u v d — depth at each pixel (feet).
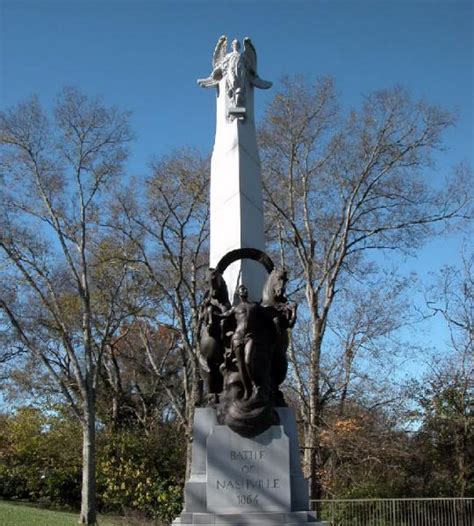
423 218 97.81
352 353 93.25
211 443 37.27
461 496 93.76
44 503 111.14
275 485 36.68
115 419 128.67
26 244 93.91
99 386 135.54
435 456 97.60
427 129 95.50
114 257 100.89
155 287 110.52
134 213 104.01
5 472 116.57
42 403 120.57
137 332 137.90
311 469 88.38
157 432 118.32
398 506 78.07
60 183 94.68
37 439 117.50
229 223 47.50
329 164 98.89
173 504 95.61
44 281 100.01
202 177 99.30
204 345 39.86
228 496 36.52
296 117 97.35
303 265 97.81
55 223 93.91
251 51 53.06
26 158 93.20
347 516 78.02
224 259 42.16
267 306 39.50
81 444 115.85
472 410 100.12
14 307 99.76
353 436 86.33
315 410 90.48
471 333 103.50
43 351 106.42
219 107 51.29
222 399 38.75
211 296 40.57
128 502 103.45
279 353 39.47
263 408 37.35
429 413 99.14
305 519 36.06
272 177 99.35
